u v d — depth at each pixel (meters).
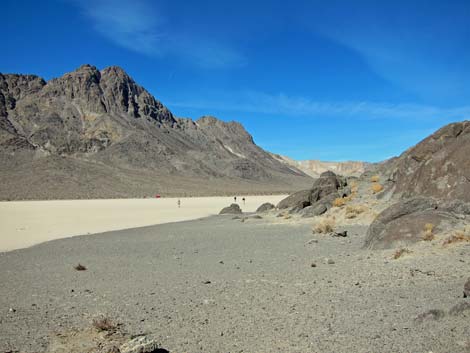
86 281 14.51
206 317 9.87
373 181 36.56
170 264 17.33
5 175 144.25
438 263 12.62
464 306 8.26
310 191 40.84
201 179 191.88
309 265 15.36
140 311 10.59
